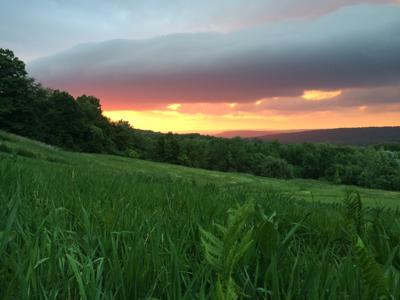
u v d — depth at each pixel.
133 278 1.67
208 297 1.48
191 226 2.56
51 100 126.88
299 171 197.00
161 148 170.00
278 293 1.54
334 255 2.22
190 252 2.42
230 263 1.40
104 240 2.15
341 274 1.69
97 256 2.22
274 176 187.38
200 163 181.88
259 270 1.95
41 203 3.39
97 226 2.55
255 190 5.91
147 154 168.62
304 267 1.91
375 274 1.38
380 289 1.38
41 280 1.70
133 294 1.65
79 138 132.25
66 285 1.60
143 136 176.88
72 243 2.25
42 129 119.75
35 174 5.83
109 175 7.89
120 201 3.57
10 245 1.95
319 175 195.00
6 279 1.63
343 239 2.82
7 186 4.17
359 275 1.60
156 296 1.66
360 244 1.41
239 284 1.75
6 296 1.41
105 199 3.95
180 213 3.33
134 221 2.64
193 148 177.88
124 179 7.12
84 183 5.39
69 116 128.00
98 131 137.38
